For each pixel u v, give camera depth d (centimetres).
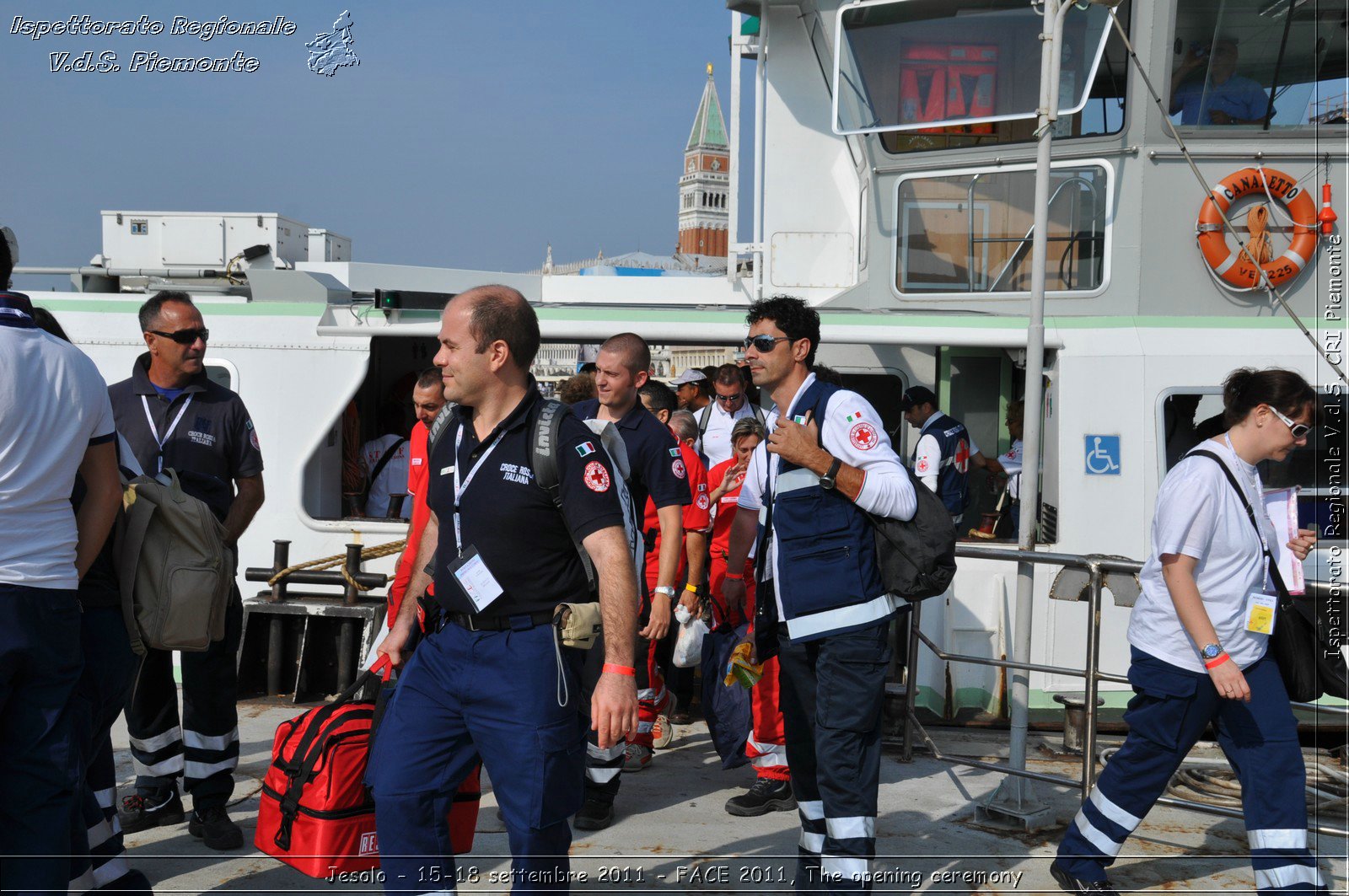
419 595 358
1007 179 749
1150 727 405
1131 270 721
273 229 968
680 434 653
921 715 678
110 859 389
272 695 693
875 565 376
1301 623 391
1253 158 714
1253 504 390
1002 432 812
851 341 691
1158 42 701
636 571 306
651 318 722
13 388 315
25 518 321
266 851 383
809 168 908
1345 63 699
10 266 337
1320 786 552
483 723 305
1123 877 451
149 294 774
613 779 497
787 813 520
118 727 635
